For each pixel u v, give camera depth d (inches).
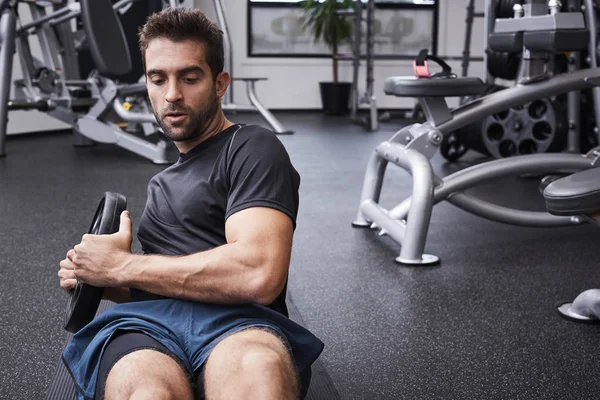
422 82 88.4
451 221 114.0
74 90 176.4
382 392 54.4
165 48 38.3
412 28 320.5
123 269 37.3
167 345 35.1
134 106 209.0
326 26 298.5
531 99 94.8
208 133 40.4
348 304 75.1
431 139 93.3
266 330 35.8
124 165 169.9
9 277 84.0
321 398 52.8
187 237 39.7
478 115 94.6
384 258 92.7
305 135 234.5
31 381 56.3
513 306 74.1
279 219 36.6
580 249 96.3
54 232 105.3
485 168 92.3
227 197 39.0
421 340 65.1
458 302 75.5
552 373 57.6
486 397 53.4
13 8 173.0
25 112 232.5
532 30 92.3
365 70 325.1
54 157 184.1
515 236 103.9
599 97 124.3
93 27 157.0
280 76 324.5
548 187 60.7
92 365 35.4
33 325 68.7
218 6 223.1
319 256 93.8
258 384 30.8
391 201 128.2
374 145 208.8
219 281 35.7
